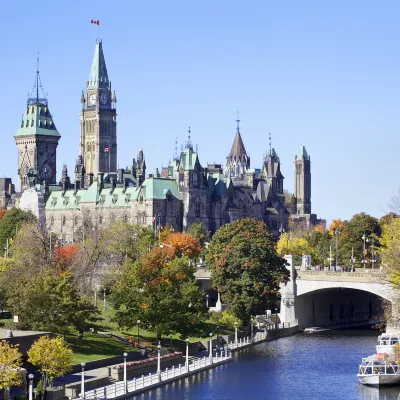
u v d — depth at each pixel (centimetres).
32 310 16500
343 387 16188
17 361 13275
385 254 16700
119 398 14650
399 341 16112
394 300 16762
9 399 13175
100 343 17862
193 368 17412
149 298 18188
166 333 18150
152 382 15950
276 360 18912
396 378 16200
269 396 15412
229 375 17175
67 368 13812
